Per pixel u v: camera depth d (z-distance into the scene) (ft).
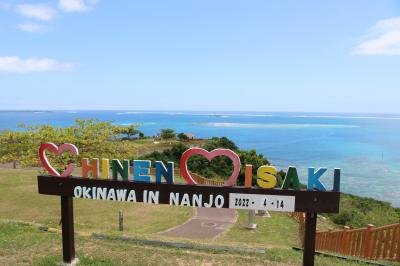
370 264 27.71
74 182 22.77
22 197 66.08
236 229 51.01
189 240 35.96
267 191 20.20
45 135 54.19
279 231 50.57
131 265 24.25
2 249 26.86
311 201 19.75
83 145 55.11
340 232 36.27
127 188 21.94
